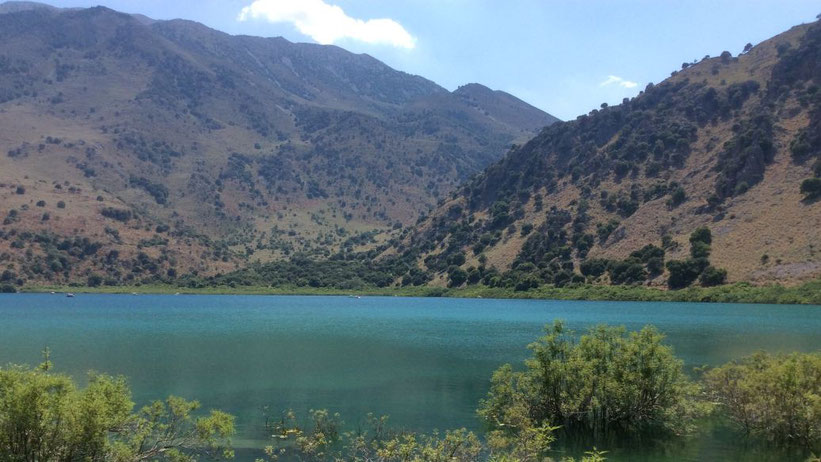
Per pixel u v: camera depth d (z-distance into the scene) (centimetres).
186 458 2450
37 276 18812
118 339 7619
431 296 19538
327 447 2933
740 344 6556
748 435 2984
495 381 3650
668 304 13025
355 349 6769
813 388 2856
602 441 2908
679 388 3175
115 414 2138
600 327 3372
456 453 2583
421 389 4391
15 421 1903
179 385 4503
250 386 4484
